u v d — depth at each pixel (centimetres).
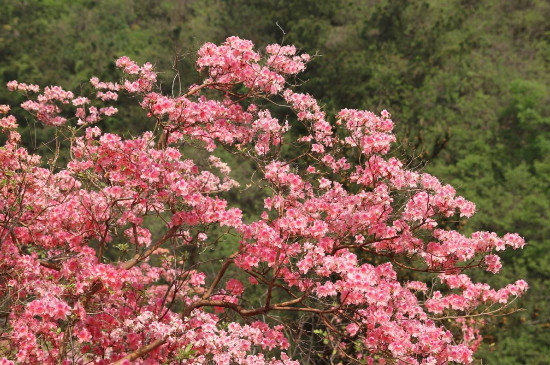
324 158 571
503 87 2020
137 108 1550
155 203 468
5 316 452
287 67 559
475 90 2009
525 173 1700
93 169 510
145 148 479
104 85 607
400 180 495
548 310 1208
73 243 470
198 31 2197
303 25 1984
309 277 485
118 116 1517
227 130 533
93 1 2773
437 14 2295
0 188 473
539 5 2405
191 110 475
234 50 519
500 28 2330
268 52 561
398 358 445
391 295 480
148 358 398
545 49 2230
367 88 1767
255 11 2194
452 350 450
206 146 546
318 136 568
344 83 1727
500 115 1931
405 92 1833
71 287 407
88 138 504
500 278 1255
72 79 2022
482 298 500
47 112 632
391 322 454
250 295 898
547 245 1409
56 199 501
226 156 1410
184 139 536
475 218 1463
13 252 450
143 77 520
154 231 910
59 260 489
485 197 1642
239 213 458
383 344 461
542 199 1592
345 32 2067
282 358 486
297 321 622
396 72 1883
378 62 1920
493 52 2183
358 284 423
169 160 455
